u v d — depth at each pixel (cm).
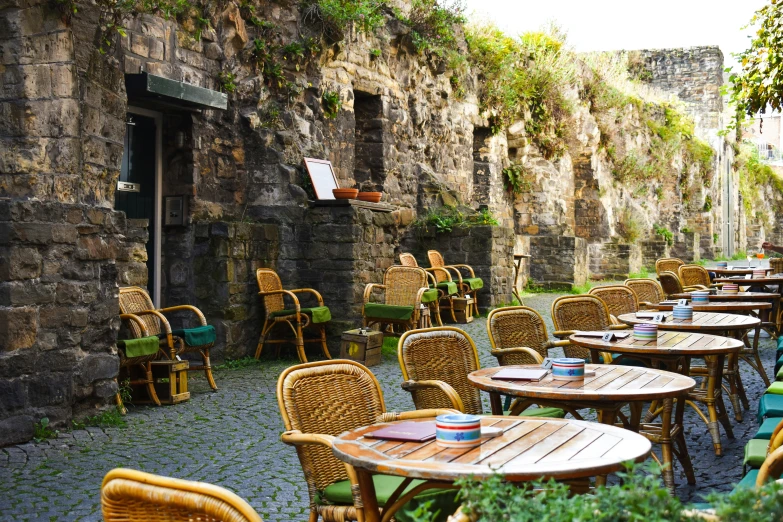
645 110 2875
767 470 247
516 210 1983
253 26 1070
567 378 411
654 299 902
